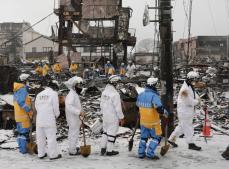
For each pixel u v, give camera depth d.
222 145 10.61
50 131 9.16
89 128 12.69
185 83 9.96
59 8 46.12
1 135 11.84
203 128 11.98
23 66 49.50
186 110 9.90
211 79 30.48
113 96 9.42
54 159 9.19
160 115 9.41
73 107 9.39
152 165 8.68
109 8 45.56
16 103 9.69
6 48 79.81
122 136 11.69
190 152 9.79
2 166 8.61
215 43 78.06
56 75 36.78
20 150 9.81
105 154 9.66
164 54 11.30
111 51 51.72
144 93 9.16
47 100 9.16
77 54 46.56
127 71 40.00
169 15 11.27
